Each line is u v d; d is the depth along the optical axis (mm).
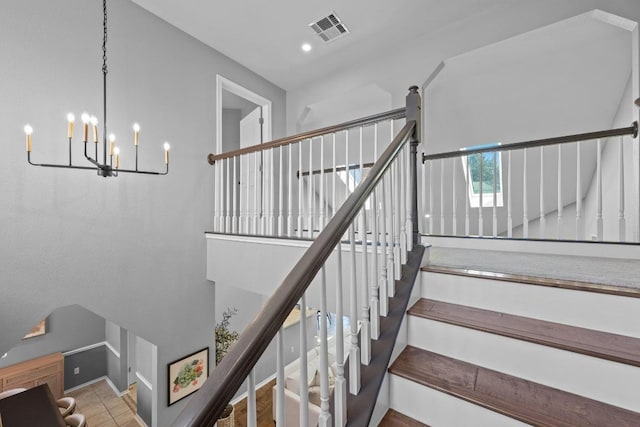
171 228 3080
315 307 2254
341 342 1031
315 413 2281
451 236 2971
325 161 5098
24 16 2182
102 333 5551
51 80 2303
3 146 2084
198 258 3322
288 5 2838
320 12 2941
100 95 2574
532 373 1160
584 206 4137
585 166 3770
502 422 994
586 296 1257
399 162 1633
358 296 1945
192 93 3305
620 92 3113
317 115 4707
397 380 1229
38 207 2234
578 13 2500
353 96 4098
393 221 1540
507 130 3869
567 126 3584
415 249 1779
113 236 2646
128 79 2758
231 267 3121
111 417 4434
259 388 4480
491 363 1247
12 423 2559
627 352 1038
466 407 1065
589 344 1104
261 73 4105
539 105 3504
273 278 2719
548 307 1337
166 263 3039
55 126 2316
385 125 4145
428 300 1655
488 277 1484
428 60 3264
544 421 936
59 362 4801
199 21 3064
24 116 2176
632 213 2549
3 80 2088
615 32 2705
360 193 1190
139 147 2826
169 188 3066
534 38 2805
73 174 2410
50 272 2291
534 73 3252
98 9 2566
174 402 3086
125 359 5109
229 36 3312
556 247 2422
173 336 3094
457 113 3922
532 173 4051
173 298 3096
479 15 2959
